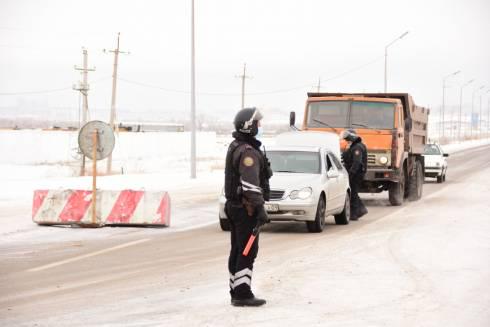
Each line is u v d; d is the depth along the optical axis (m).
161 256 13.62
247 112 9.01
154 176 40.78
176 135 90.44
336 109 24.91
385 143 24.25
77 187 31.47
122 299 9.67
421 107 29.00
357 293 10.03
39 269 12.12
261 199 8.83
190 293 10.09
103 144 18.16
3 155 74.50
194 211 22.72
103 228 17.98
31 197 27.12
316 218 17.48
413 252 14.05
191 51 40.06
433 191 32.31
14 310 9.02
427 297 9.79
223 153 93.06
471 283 10.83
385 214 22.36
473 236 16.52
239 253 9.12
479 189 33.22
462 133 199.12
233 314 8.72
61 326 8.17
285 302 9.42
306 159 18.91
